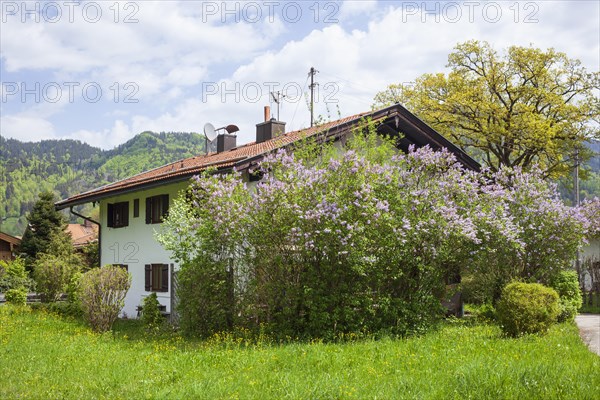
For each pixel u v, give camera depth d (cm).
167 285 2198
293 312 1498
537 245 2020
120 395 884
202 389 882
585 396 784
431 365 1023
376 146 1956
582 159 3547
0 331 1652
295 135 2139
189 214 1672
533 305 1427
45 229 4941
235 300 1566
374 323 1516
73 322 2016
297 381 907
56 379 1008
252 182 1800
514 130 3416
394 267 1538
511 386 830
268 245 1518
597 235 2742
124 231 2508
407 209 1540
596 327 1798
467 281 2095
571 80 3584
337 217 1449
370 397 811
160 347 1369
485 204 1745
